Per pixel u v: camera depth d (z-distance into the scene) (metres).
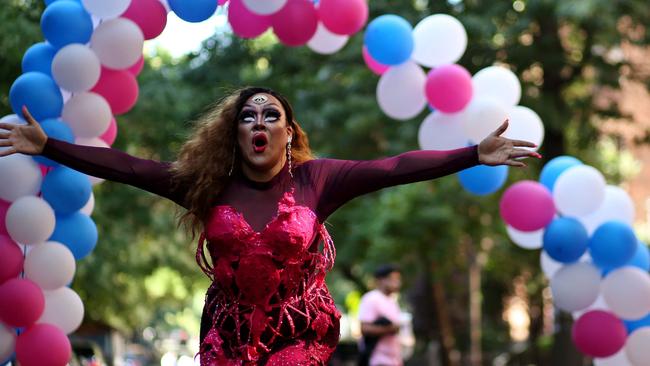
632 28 20.95
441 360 26.09
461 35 11.08
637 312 10.39
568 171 10.64
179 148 6.36
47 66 9.04
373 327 13.88
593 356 10.68
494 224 22.78
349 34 10.98
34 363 8.52
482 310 34.06
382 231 21.91
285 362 6.02
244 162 6.18
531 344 30.41
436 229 21.92
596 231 10.55
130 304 27.70
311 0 10.66
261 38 25.34
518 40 20.61
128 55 9.08
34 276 8.58
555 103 21.11
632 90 23.77
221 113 6.20
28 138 6.14
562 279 10.50
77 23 8.89
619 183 29.41
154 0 9.38
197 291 40.81
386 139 22.06
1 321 8.53
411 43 11.12
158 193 6.26
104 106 9.05
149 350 58.81
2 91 14.16
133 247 24.73
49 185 8.59
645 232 34.25
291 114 6.30
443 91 10.79
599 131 22.52
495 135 6.09
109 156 6.21
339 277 34.59
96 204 20.23
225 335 6.07
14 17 13.66
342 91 22.42
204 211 6.13
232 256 6.04
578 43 22.20
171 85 21.02
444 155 6.14
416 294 30.44
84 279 20.95
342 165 6.23
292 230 5.97
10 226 8.48
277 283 5.99
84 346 13.72
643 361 10.46
